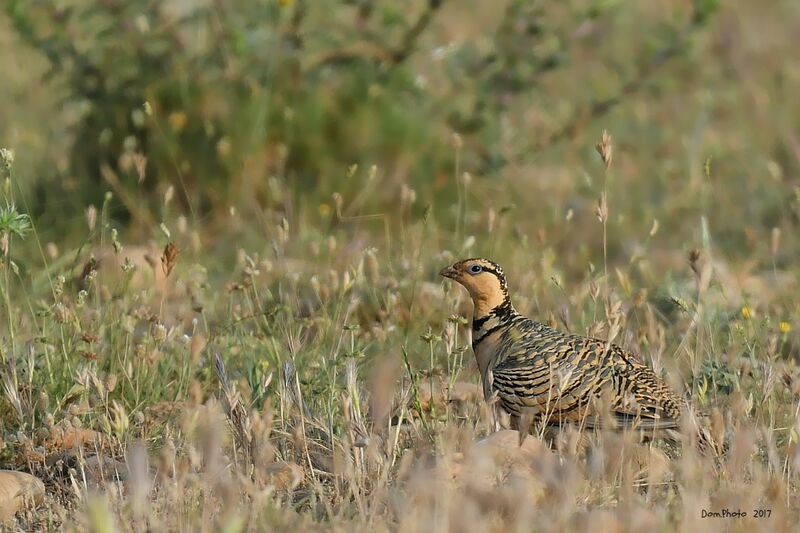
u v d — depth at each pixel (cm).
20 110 3294
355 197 2992
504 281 1909
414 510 1384
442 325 2169
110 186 2942
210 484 1487
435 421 1728
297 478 1503
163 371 2009
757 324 2211
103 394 1684
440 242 2880
